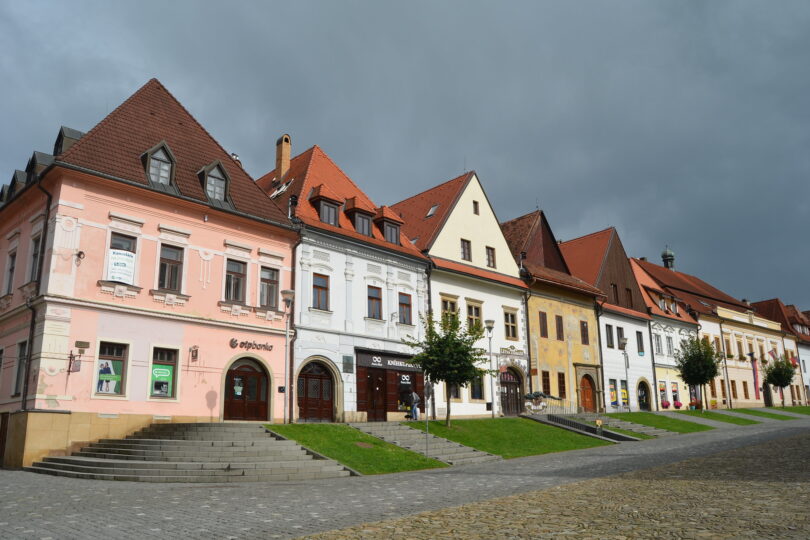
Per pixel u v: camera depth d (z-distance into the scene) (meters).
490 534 9.05
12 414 22.34
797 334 79.06
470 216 40.56
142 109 28.28
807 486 12.30
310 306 30.36
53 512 11.93
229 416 26.78
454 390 36.56
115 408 23.41
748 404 65.06
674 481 14.34
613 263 52.78
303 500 13.55
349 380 31.22
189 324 26.06
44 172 23.83
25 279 24.77
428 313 35.59
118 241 24.78
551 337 43.50
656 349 54.56
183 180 27.39
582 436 33.22
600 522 9.62
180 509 12.27
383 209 35.62
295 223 30.52
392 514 11.45
